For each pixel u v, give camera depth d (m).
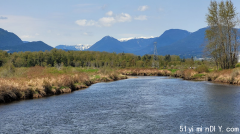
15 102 26.06
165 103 25.36
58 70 58.09
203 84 45.03
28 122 17.92
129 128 16.50
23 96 28.81
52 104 25.06
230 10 54.09
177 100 27.14
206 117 19.09
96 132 15.66
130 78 70.88
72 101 27.02
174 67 123.75
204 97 28.80
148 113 20.78
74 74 48.94
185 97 29.23
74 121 18.30
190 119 18.59
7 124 17.36
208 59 61.72
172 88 39.62
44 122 17.97
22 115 20.08
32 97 29.67
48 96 30.95
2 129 16.16
